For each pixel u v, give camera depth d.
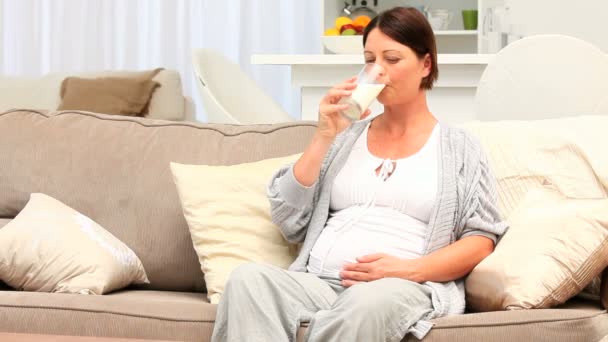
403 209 2.41
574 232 2.18
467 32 6.36
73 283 2.51
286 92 6.76
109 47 6.82
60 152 2.95
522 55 3.39
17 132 3.00
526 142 2.63
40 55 6.82
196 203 2.65
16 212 2.92
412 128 2.48
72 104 5.84
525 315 2.06
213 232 2.61
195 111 6.39
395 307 2.06
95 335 2.24
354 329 2.02
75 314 2.27
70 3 6.79
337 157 2.52
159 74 6.13
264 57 3.89
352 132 2.55
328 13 6.39
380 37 2.41
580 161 2.55
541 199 2.44
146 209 2.82
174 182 2.74
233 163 2.85
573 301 2.31
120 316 2.25
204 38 6.79
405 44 2.40
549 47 3.35
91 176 2.89
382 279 2.15
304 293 2.21
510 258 2.22
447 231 2.38
